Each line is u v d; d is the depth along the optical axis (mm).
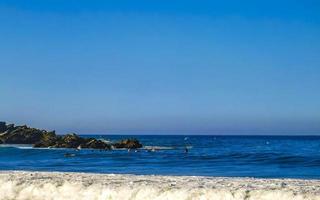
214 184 17688
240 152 76875
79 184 17781
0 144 109812
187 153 73938
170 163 50500
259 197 15156
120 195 16750
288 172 37656
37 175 20984
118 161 54938
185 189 16188
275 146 115562
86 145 88875
